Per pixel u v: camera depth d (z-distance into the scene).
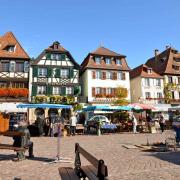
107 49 46.31
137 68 50.28
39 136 21.14
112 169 8.20
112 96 42.84
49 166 8.82
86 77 42.97
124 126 26.53
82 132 23.75
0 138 19.05
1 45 39.78
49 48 40.59
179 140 14.45
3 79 37.69
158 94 47.25
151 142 16.00
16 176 7.41
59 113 37.66
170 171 7.76
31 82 38.75
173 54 52.28
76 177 5.50
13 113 36.41
